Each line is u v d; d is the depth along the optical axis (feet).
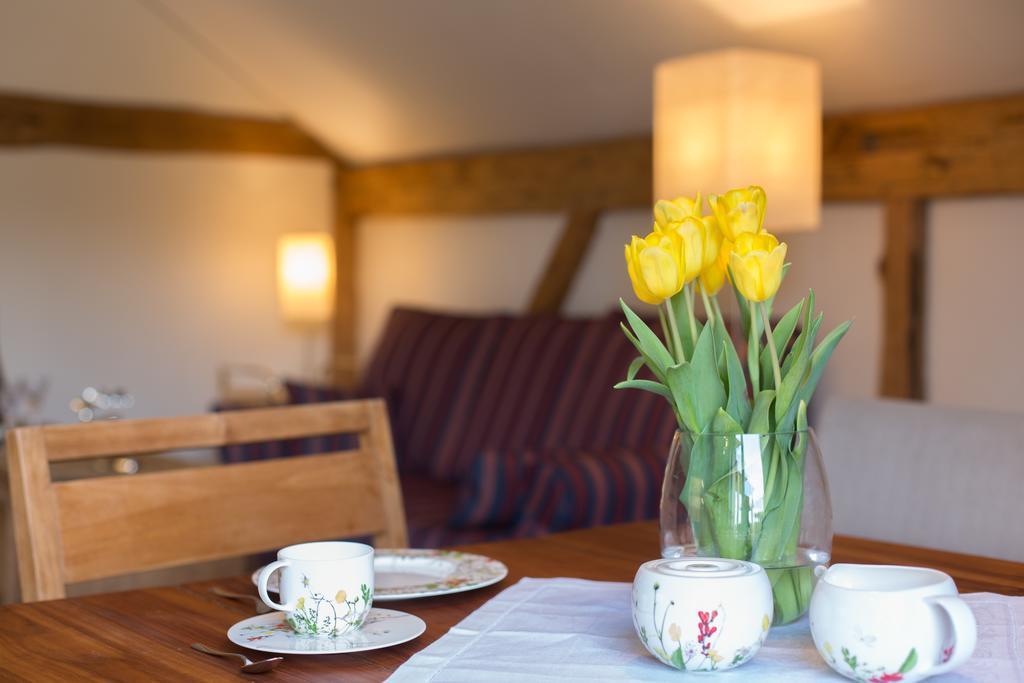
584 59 11.67
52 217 15.99
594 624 3.18
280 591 3.10
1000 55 8.95
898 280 10.12
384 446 4.78
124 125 16.35
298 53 14.92
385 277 17.42
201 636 3.17
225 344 17.44
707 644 2.71
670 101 9.05
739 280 2.97
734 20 9.96
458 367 11.93
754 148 8.68
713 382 3.04
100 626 3.27
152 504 4.14
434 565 3.87
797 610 3.07
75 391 16.25
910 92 9.87
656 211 3.23
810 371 3.05
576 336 10.87
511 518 8.31
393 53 13.55
